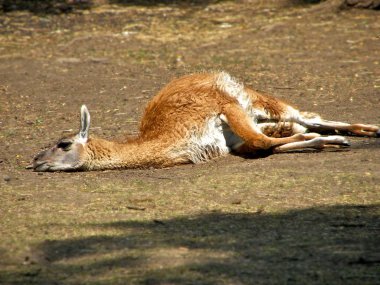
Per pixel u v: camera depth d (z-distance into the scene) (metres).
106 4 39.16
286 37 31.69
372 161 16.36
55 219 13.38
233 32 33.06
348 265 10.83
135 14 37.00
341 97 23.20
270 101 18.36
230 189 14.89
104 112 22.80
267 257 11.17
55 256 11.56
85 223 13.08
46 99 24.58
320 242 11.74
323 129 18.78
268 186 14.95
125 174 16.61
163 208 13.88
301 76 26.12
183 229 12.57
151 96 24.38
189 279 10.45
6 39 33.06
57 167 17.00
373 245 11.57
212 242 11.86
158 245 11.80
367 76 25.67
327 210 13.37
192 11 37.28
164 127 17.27
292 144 17.27
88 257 11.44
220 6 38.03
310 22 33.78
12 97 24.89
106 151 16.98
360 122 20.05
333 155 17.05
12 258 11.56
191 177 15.98
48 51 31.09
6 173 16.95
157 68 28.08
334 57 28.47
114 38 32.72
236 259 11.12
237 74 26.69
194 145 17.22
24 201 14.65
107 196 14.81
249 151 17.61
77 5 38.91
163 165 17.09
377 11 34.50
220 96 17.59
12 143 19.80
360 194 14.22
